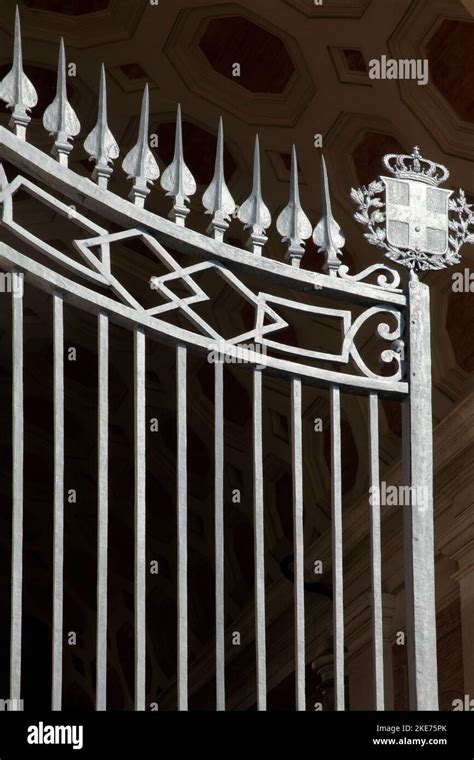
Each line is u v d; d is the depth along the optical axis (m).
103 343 4.22
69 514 18.20
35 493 18.28
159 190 12.53
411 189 4.79
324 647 13.90
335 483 4.43
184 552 4.08
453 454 11.65
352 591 13.39
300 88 11.41
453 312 11.81
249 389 14.66
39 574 19.77
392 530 12.61
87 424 16.67
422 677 4.25
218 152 4.56
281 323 4.48
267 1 10.76
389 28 10.41
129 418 16.30
